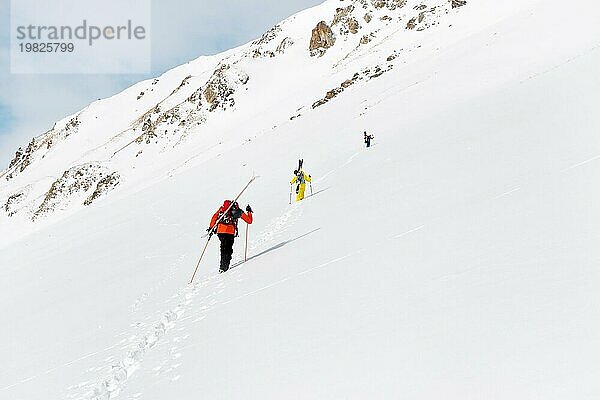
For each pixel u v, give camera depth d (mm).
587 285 3697
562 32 41656
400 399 3174
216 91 137125
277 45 150875
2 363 8492
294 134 53156
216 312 6988
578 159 7863
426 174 12477
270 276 7914
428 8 114812
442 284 4809
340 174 21344
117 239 26781
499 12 83875
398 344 3904
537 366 2984
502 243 5371
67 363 7266
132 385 5395
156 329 7367
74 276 18719
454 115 23969
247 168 41625
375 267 6164
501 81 32969
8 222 151750
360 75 83500
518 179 8141
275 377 4125
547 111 14430
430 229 7059
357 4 141625
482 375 3115
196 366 5125
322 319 5043
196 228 22328
